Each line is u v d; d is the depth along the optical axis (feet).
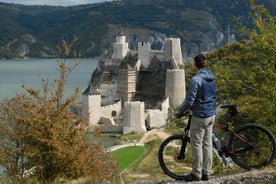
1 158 75.77
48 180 73.87
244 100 96.94
